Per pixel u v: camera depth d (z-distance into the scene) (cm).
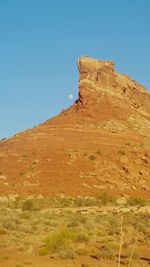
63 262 2366
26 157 8788
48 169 8244
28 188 7531
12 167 8406
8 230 3588
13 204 6594
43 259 2436
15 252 2638
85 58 11644
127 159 8694
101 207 6544
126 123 10425
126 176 8231
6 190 7375
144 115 11338
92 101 10950
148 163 8662
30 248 2700
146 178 8269
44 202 6744
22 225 3809
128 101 11431
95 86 11288
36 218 4650
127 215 5659
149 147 9344
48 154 8819
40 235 3409
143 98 11856
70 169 8250
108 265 2339
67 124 10212
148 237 3694
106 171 8275
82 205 6838
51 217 4862
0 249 2736
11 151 9225
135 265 2403
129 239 3516
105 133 9738
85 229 3916
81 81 11431
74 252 2617
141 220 4888
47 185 7681
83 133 9719
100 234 3650
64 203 6856
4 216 4594
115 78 11612
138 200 7188
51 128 10144
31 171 8181
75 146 9125
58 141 9381
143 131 10212
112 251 2714
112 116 10600
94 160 8594
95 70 11500
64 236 2925
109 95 11200
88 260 2464
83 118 10462
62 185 7706
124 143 9381
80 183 7831
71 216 5147
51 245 2677
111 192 7650
